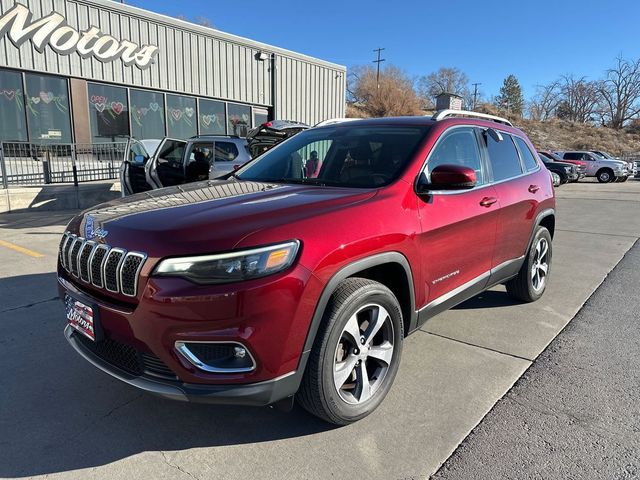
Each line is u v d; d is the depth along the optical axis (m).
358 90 73.62
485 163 3.93
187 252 2.21
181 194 3.07
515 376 3.33
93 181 12.02
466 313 4.56
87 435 2.64
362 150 3.47
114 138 14.05
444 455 2.49
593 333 4.10
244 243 2.22
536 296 4.86
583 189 22.77
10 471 2.35
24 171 11.04
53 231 8.16
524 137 4.81
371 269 2.93
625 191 21.38
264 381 2.29
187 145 8.59
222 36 16.36
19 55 11.85
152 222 2.46
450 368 3.44
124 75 13.98
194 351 2.24
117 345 2.51
